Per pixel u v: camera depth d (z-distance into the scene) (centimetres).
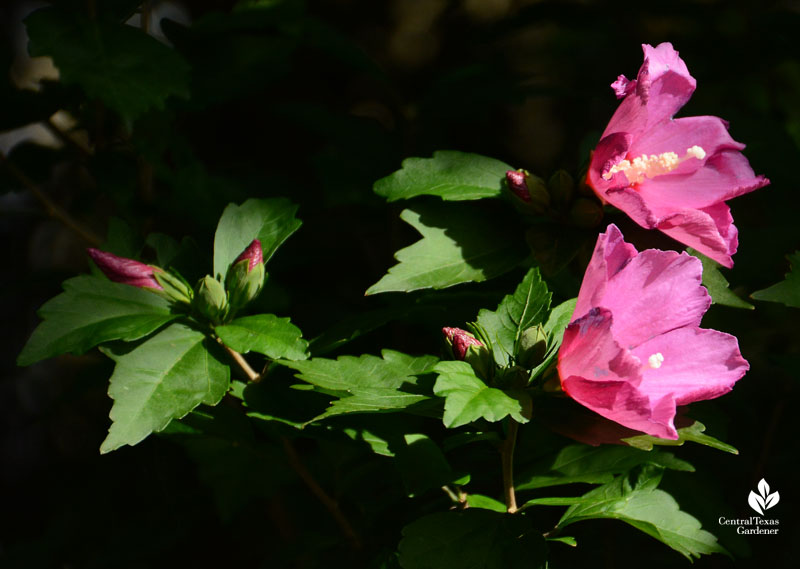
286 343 135
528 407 130
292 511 154
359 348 148
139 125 151
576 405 134
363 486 145
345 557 141
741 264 142
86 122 152
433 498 143
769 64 158
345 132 156
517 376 132
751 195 146
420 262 137
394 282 136
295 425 135
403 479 134
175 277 138
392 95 157
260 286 137
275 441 142
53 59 144
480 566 132
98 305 136
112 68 145
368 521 142
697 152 135
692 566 147
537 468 138
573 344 130
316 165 157
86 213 156
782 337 150
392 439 135
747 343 150
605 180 134
